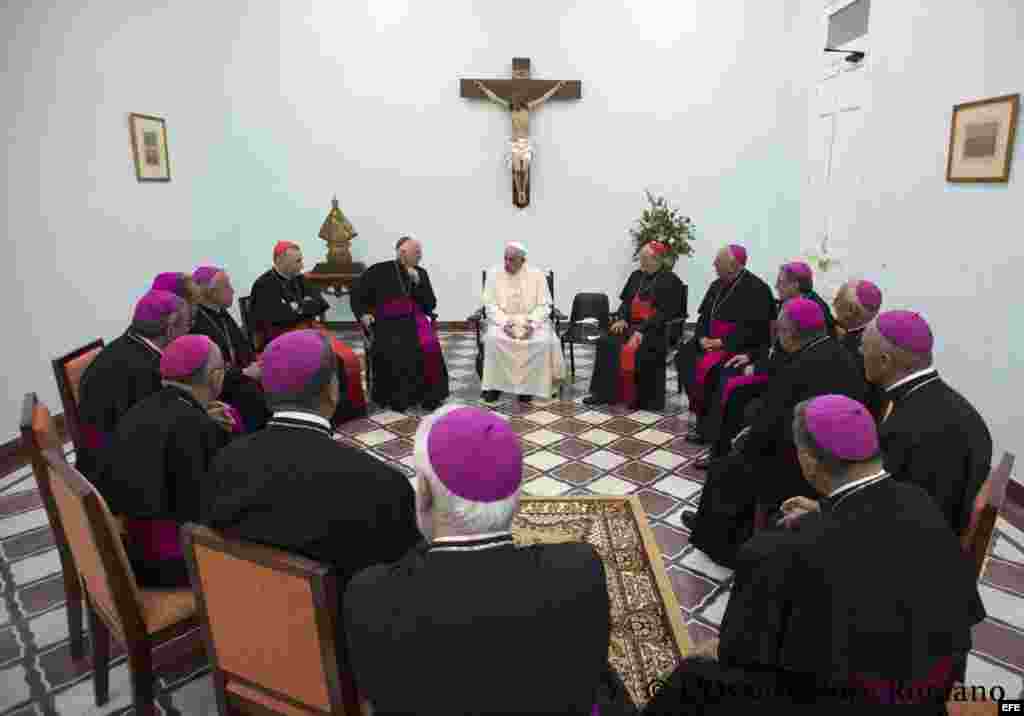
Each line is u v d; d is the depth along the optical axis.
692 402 4.54
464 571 1.03
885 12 4.82
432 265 7.49
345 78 7.02
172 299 2.71
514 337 4.98
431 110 7.13
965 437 1.94
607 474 3.84
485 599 1.01
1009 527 3.21
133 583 1.78
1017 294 3.45
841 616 1.29
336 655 1.34
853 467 1.43
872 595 1.29
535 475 3.82
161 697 2.12
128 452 1.98
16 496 3.57
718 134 7.18
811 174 6.31
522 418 4.81
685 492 3.61
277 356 1.58
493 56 7.04
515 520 3.26
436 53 7.01
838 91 5.70
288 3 6.84
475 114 7.15
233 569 1.41
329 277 6.80
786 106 6.89
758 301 4.36
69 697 2.13
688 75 7.07
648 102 7.14
